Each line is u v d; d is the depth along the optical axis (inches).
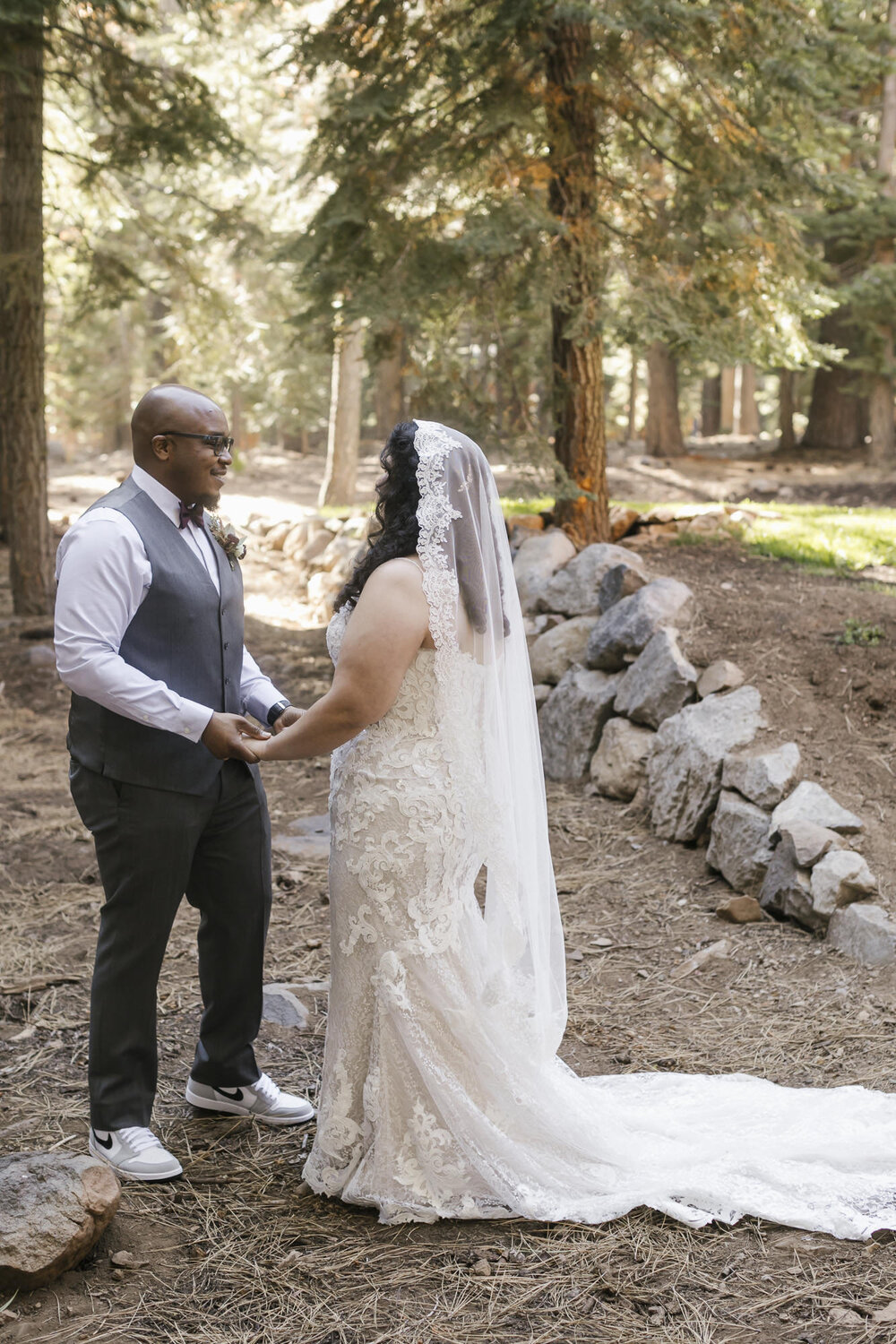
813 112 312.3
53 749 281.4
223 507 568.4
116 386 908.0
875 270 587.8
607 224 307.7
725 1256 99.0
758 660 224.5
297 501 655.8
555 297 284.0
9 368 387.9
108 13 353.1
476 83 311.0
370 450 940.6
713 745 201.3
